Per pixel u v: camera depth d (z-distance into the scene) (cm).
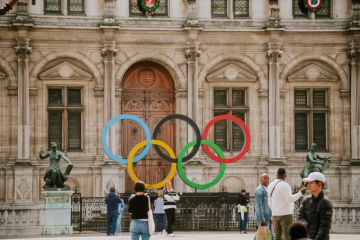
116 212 3962
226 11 5106
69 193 4109
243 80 5094
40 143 4966
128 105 5134
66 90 5009
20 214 4172
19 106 4897
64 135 5000
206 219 4503
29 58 4944
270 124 5066
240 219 4200
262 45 5097
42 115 4969
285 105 5112
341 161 5106
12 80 4912
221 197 4534
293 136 5116
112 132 4972
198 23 5041
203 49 5072
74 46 4981
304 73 5119
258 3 5106
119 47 5016
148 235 2434
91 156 4988
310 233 1894
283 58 5106
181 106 5062
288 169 5078
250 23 5081
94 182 4969
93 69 4997
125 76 5119
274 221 2478
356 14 5075
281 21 5091
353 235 4103
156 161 5144
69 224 4112
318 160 4569
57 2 4997
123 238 3625
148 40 5028
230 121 5109
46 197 4081
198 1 5081
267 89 5091
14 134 4912
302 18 5128
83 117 5019
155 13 5062
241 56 5088
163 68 5147
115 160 4500
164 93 5159
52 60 4975
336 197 5084
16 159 4888
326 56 5119
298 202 4441
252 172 5069
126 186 5091
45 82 4975
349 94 5122
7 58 4909
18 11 4884
